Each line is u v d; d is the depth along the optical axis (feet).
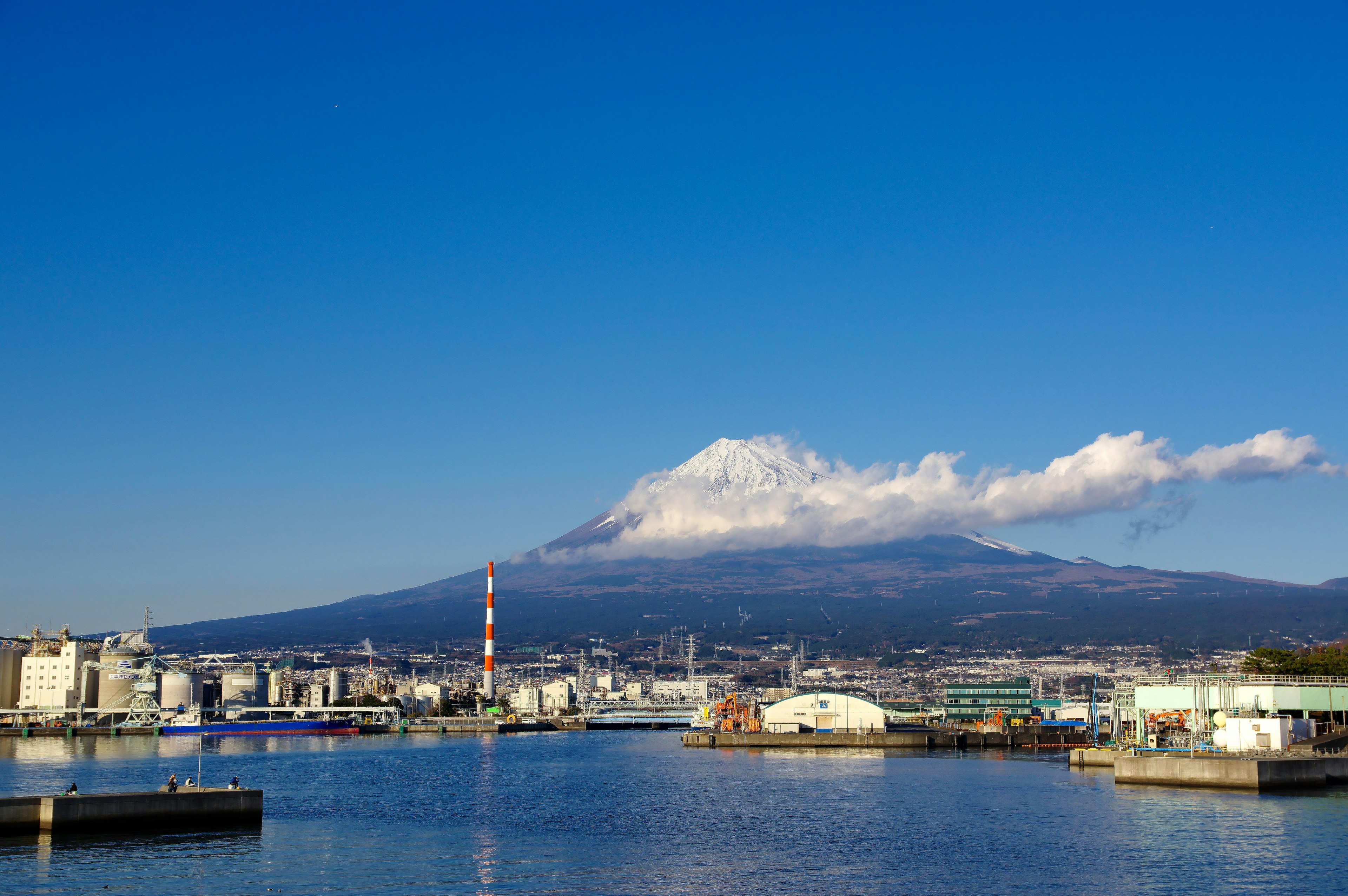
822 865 415.23
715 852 441.68
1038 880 380.17
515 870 404.57
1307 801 513.45
